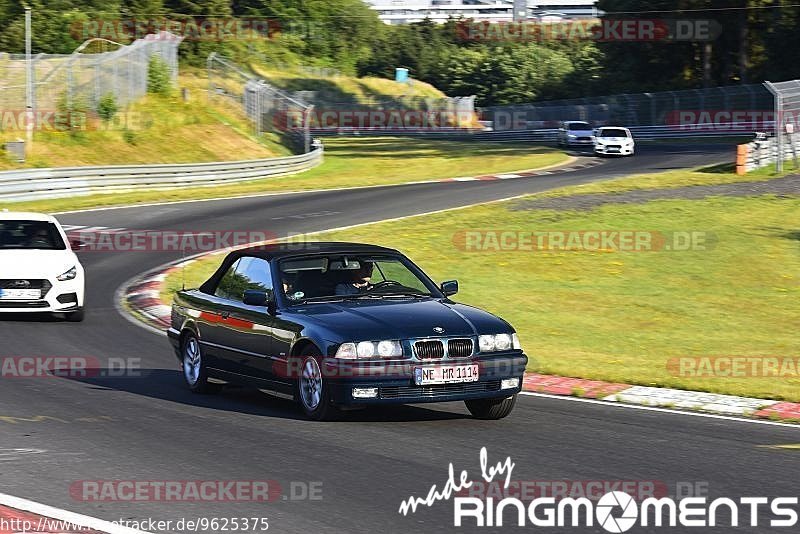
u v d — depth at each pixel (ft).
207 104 508.94
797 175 352.28
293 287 97.76
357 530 61.00
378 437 85.10
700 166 434.71
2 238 161.27
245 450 80.33
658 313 175.83
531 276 206.90
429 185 377.71
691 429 90.22
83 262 220.84
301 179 414.21
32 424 89.66
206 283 108.47
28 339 140.67
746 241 240.53
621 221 264.52
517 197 317.63
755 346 149.59
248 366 99.04
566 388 110.01
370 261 102.01
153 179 360.28
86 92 427.33
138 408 97.76
